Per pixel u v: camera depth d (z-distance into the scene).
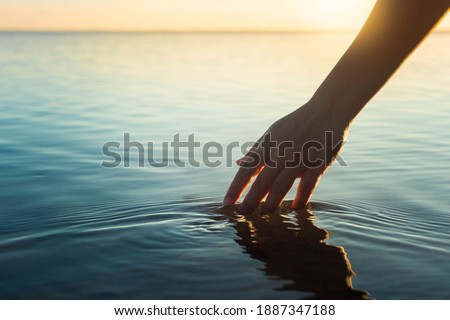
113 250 1.69
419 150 3.62
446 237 1.83
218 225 1.94
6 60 13.77
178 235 1.83
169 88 8.05
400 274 1.50
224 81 9.05
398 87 7.89
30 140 4.08
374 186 2.64
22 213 2.15
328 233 1.86
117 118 5.31
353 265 1.58
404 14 1.59
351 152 3.58
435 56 15.22
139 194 2.49
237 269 1.54
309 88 7.96
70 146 3.86
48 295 1.38
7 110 5.73
